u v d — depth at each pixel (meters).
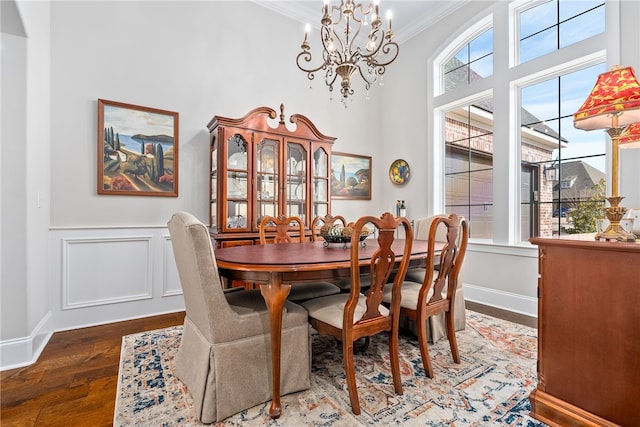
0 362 1.93
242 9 3.54
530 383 1.75
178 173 3.12
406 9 3.81
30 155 2.13
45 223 2.43
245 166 3.14
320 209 3.64
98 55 2.75
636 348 1.14
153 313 2.99
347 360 1.49
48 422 1.44
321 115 4.14
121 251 2.85
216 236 2.95
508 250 3.13
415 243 2.49
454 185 3.87
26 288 2.03
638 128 1.80
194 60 3.23
